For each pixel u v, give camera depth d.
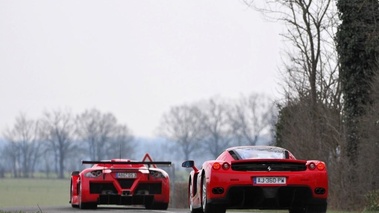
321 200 37.09
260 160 36.94
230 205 37.22
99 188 52.34
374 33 71.69
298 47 79.69
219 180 36.97
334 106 77.06
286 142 75.94
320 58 79.38
